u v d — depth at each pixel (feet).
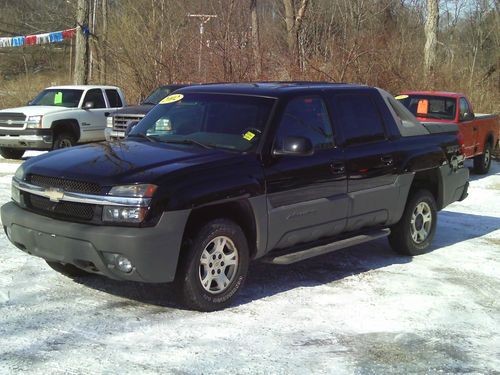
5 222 17.03
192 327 15.30
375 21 81.66
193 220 16.06
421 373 13.43
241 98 18.81
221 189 15.92
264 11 98.73
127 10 75.46
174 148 17.51
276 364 13.52
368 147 20.42
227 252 16.57
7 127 45.85
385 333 15.56
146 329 15.06
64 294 17.28
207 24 67.10
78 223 15.34
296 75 61.36
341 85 20.94
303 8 67.15
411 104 44.04
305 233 18.42
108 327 15.10
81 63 66.80
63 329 14.88
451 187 24.22
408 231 22.54
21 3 119.65
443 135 24.31
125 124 45.21
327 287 18.94
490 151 49.65
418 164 22.09
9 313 15.74
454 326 16.25
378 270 21.01
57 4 103.91
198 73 66.18
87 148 17.98
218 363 13.42
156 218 14.87
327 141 19.20
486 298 18.56
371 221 20.76
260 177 16.88
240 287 16.90
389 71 63.52
